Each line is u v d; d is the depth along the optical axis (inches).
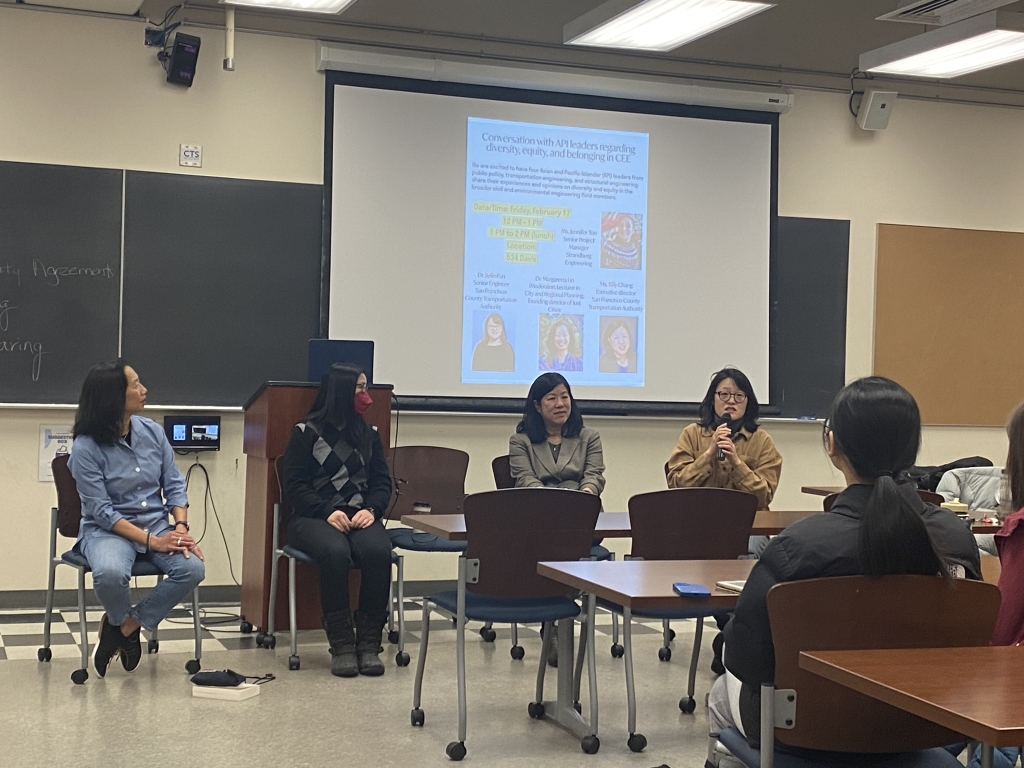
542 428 187.9
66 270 210.2
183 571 157.8
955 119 270.8
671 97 245.4
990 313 272.5
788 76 256.8
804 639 71.6
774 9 251.4
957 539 75.0
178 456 217.0
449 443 234.7
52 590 166.2
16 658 169.2
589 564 112.3
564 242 241.9
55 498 209.9
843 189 262.2
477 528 129.1
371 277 227.9
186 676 159.6
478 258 235.8
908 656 65.4
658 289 247.9
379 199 228.5
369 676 163.3
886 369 264.2
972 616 72.6
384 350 229.0
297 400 183.3
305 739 131.0
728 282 252.4
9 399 206.8
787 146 258.2
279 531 181.2
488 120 236.2
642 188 246.8
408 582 233.3
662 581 100.7
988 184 273.4
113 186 212.8
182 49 212.1
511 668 171.6
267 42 222.4
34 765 118.6
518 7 236.2
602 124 243.9
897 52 213.3
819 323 259.6
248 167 221.5
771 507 255.4
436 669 169.6
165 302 216.1
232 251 220.1
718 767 105.4
